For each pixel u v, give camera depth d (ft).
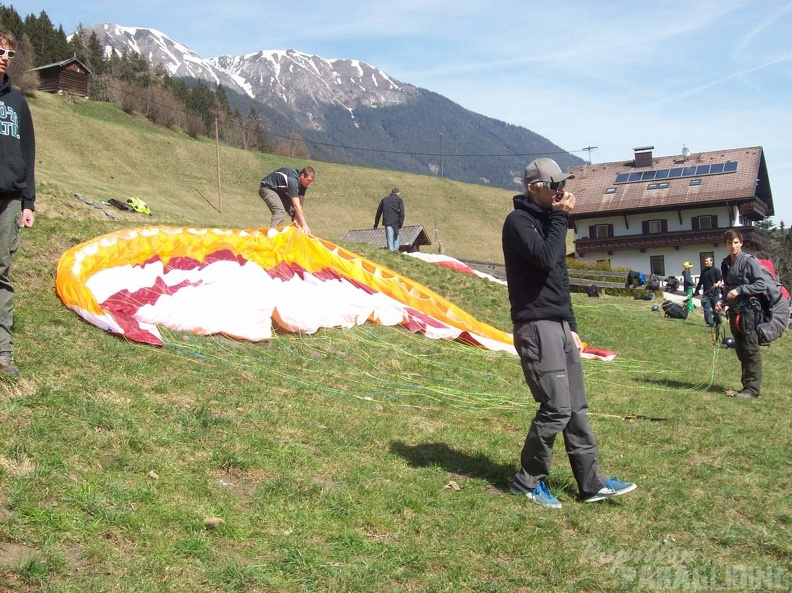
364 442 21.98
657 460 23.35
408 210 262.06
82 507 14.44
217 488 16.65
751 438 27.04
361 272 43.50
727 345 55.11
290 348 32.71
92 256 31.86
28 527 13.37
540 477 18.81
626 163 205.67
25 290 28.43
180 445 18.69
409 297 44.04
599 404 31.42
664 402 32.99
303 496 17.04
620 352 49.57
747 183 181.57
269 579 13.17
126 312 29.25
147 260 33.78
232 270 35.29
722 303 36.94
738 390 37.70
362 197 262.67
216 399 23.12
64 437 17.30
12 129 19.89
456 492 18.79
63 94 261.44
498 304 54.95
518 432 25.77
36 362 21.54
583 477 18.80
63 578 12.14
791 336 65.87
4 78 20.15
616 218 192.24
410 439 23.06
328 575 13.61
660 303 79.46
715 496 20.31
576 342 18.85
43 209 46.14
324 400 26.09
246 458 18.42
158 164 226.38
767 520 18.78
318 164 281.54
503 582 14.38
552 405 18.30
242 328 31.73
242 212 212.02
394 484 18.74
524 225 18.21
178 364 26.04
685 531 17.83
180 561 13.37
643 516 18.38
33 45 321.11
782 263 222.69
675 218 187.21
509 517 17.43
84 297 27.71
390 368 33.58
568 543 16.46
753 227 184.24
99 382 21.66
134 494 15.40
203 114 350.64
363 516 16.34
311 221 229.66
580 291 88.74
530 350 18.40
